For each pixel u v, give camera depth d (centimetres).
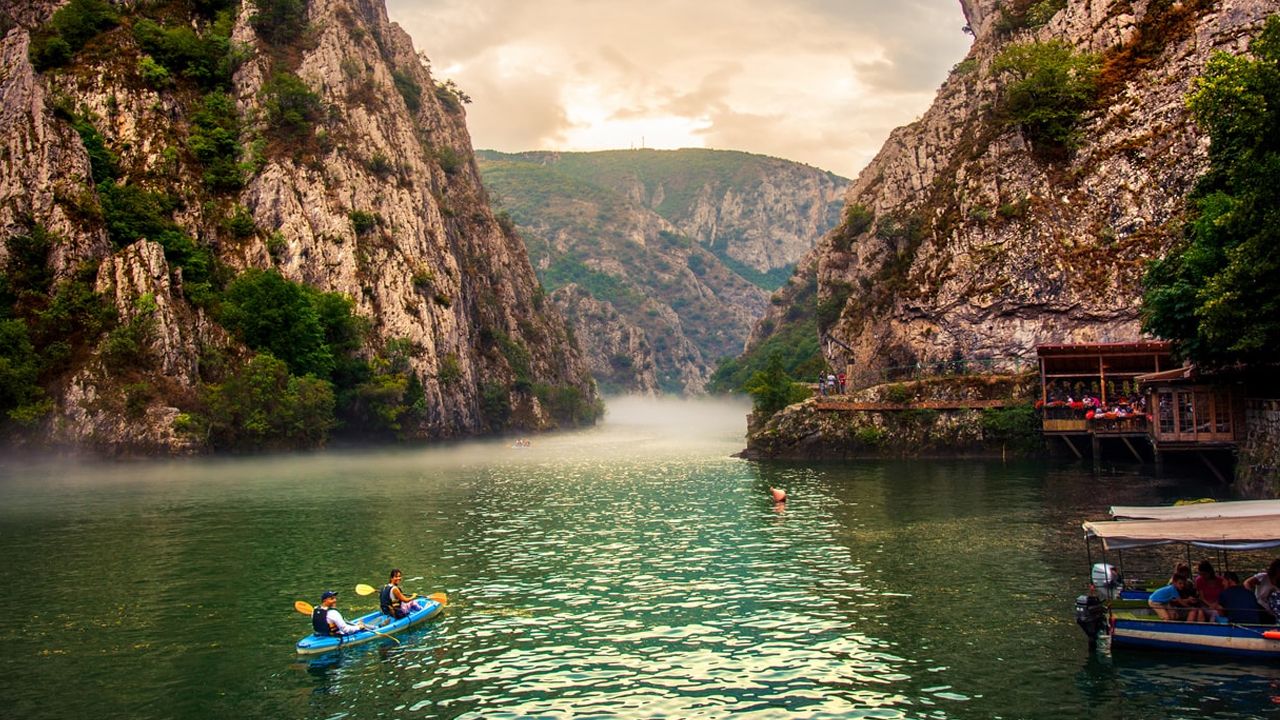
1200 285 5319
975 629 3044
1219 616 2741
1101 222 9550
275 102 14325
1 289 10125
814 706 2430
